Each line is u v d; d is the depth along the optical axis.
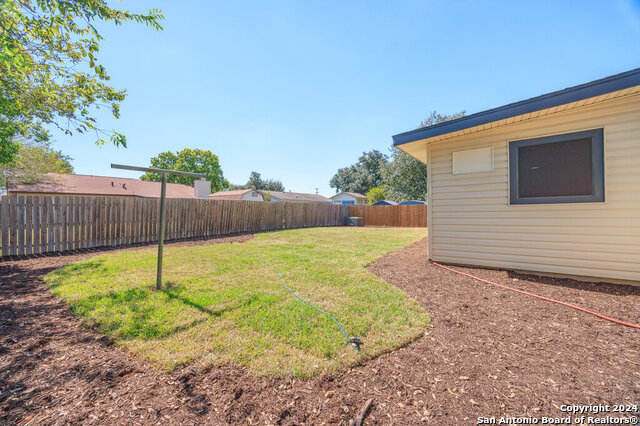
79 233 6.36
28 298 3.04
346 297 3.20
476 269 4.62
